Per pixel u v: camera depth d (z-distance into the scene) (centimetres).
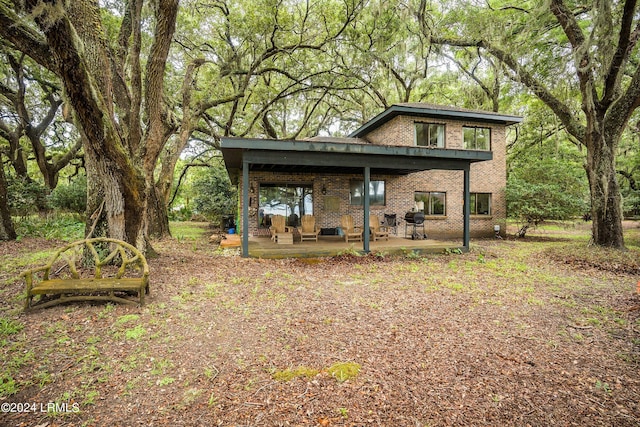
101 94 592
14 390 269
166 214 1405
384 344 363
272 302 505
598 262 807
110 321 407
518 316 456
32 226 1139
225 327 405
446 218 1440
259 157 842
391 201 1384
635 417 245
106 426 235
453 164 997
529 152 1950
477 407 257
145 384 284
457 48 1633
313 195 1329
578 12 1050
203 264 761
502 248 1145
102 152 570
